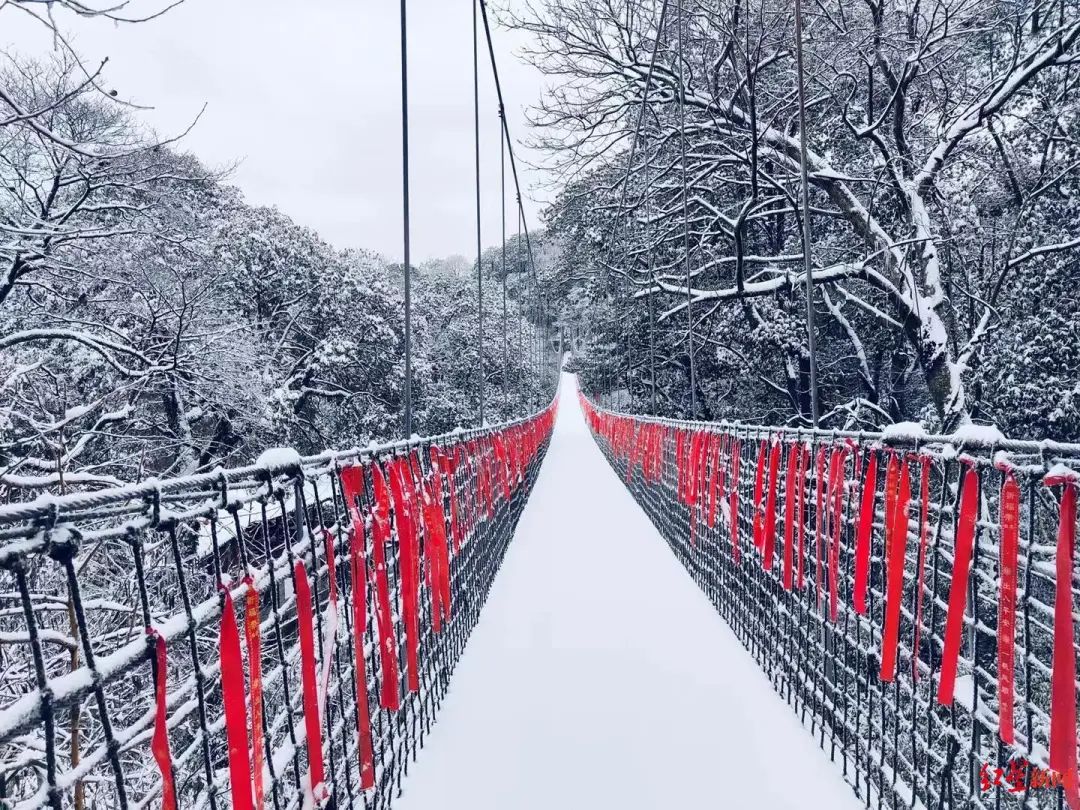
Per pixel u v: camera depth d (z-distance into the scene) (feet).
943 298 36.22
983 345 34.91
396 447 9.47
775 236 56.70
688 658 12.91
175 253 35.99
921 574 6.74
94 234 22.58
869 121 37.65
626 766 9.04
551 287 114.62
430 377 87.35
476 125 32.37
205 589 17.99
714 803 8.16
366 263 79.82
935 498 8.79
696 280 54.90
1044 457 4.96
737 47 38.75
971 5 38.73
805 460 10.27
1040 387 30.73
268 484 5.41
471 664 12.75
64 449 19.25
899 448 7.20
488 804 8.23
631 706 10.84
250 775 4.49
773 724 10.17
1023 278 36.14
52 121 23.11
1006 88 34.22
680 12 36.04
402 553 9.00
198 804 4.30
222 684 4.48
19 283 24.18
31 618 3.32
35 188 24.39
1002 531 5.14
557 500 37.19
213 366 38.19
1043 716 4.88
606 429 66.13
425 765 9.12
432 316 110.32
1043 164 35.04
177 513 4.28
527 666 12.59
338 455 7.02
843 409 42.70
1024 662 5.05
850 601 8.78
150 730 5.61
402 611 9.02
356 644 6.90
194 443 33.94
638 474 35.58
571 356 223.10
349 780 6.70
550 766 9.06
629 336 63.67
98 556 16.90
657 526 27.50
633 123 53.72
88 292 31.81
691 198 47.80
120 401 31.91
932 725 6.55
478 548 16.19
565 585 18.42
